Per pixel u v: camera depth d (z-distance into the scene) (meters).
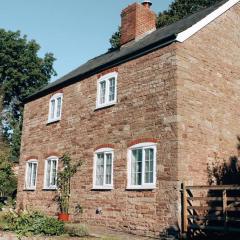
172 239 11.93
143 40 18.28
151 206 13.09
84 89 18.17
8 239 11.77
